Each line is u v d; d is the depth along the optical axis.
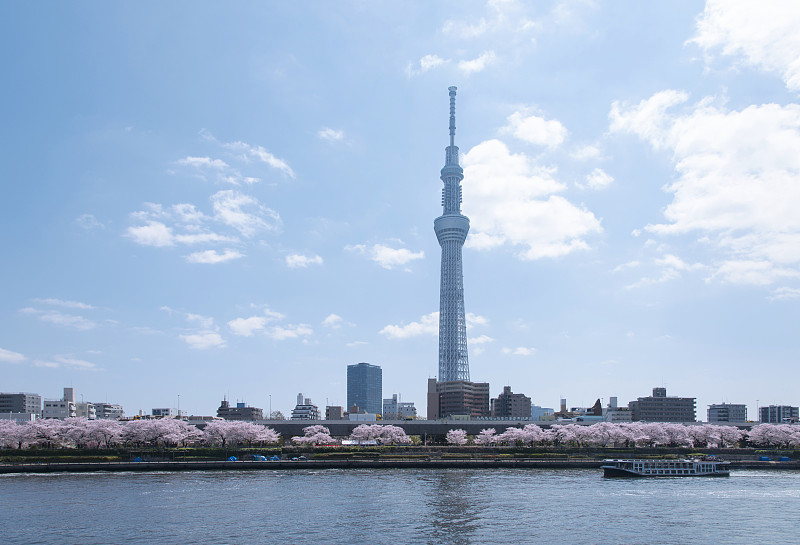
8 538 135.00
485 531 141.25
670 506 170.38
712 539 135.38
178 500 177.38
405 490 196.62
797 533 140.50
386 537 135.88
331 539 134.12
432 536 136.62
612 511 163.00
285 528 143.62
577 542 132.25
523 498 182.25
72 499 178.38
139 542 131.88
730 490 199.75
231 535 137.50
